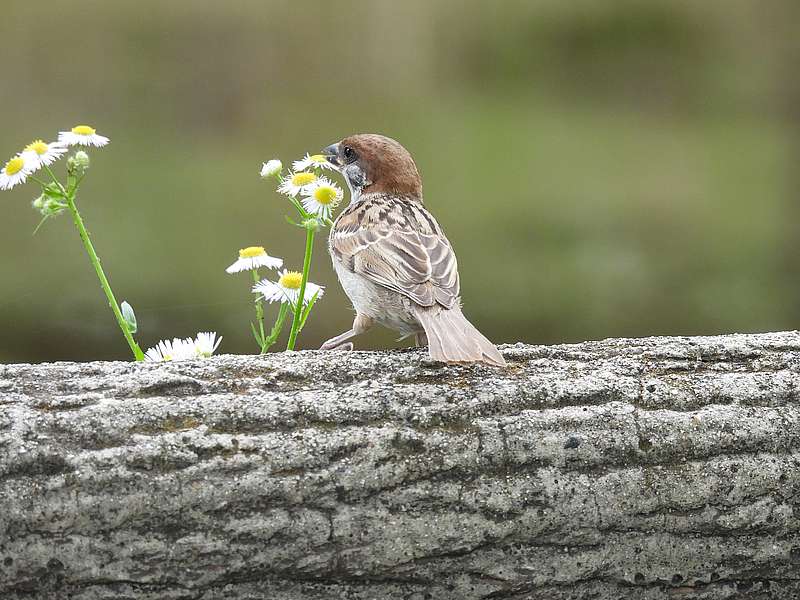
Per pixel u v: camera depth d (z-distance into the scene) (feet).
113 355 42.50
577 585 17.98
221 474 17.11
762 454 18.43
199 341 22.34
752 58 62.08
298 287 22.77
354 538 17.30
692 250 49.98
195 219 49.14
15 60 57.62
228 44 59.82
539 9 64.95
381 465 17.47
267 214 49.73
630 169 55.62
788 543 18.42
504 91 62.18
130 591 16.98
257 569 17.16
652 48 64.59
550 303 46.34
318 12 60.90
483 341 19.85
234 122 57.62
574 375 19.04
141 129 55.93
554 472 17.89
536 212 51.85
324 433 17.60
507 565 17.71
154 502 16.92
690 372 19.44
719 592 18.45
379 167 26.78
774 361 19.80
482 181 54.19
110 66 58.29
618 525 17.94
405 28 62.13
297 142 56.18
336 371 18.80
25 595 16.87
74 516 16.76
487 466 17.74
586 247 49.70
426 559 17.49
